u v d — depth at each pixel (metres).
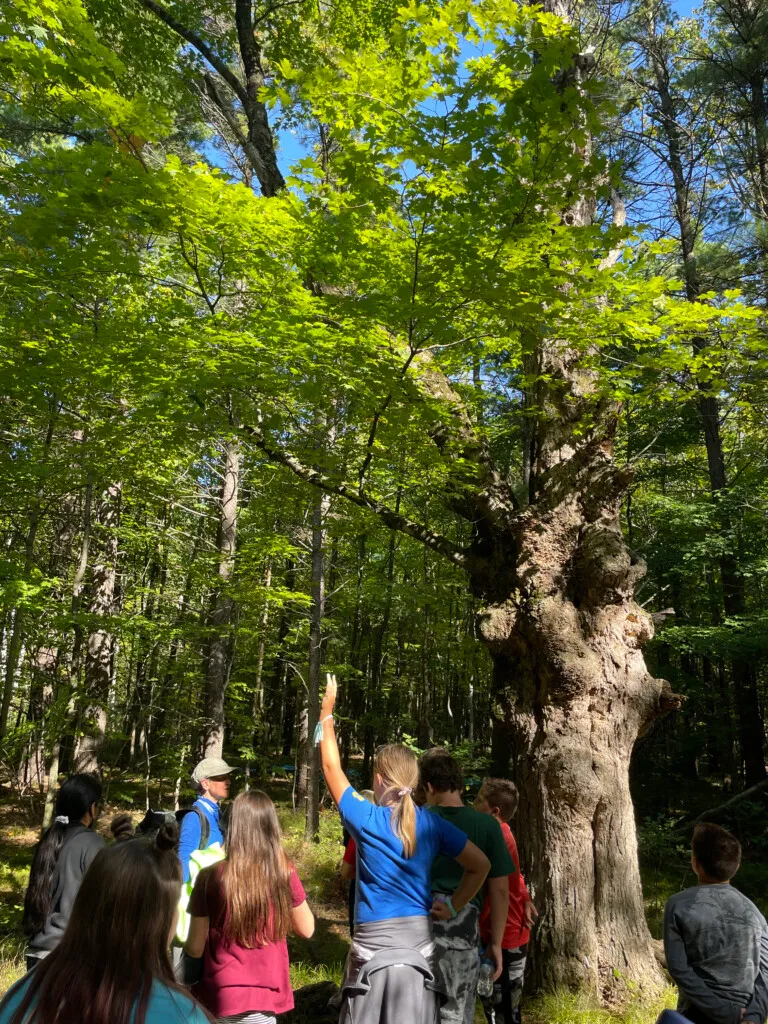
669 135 16.03
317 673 13.08
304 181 4.77
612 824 5.98
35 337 5.90
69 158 4.20
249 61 7.70
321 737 2.68
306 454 6.36
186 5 8.17
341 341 5.14
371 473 7.74
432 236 4.30
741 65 14.16
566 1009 5.36
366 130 4.30
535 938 5.88
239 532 14.15
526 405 7.39
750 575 13.09
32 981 1.23
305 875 10.53
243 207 4.55
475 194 4.18
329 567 16.05
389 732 18.31
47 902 3.15
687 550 13.83
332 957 7.25
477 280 4.44
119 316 5.54
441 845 2.53
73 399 7.61
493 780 4.25
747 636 12.32
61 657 12.58
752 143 14.34
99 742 12.31
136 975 1.21
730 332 5.48
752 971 2.49
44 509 10.01
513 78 4.16
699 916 2.58
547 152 3.95
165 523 14.45
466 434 6.96
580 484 6.66
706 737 15.27
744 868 10.30
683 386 6.72
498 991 4.13
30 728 10.22
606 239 4.45
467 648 13.14
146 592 13.29
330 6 8.28
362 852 2.45
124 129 4.33
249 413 6.12
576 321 5.23
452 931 2.62
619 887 5.89
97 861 1.29
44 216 4.43
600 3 10.55
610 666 6.25
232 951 2.49
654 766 15.74
